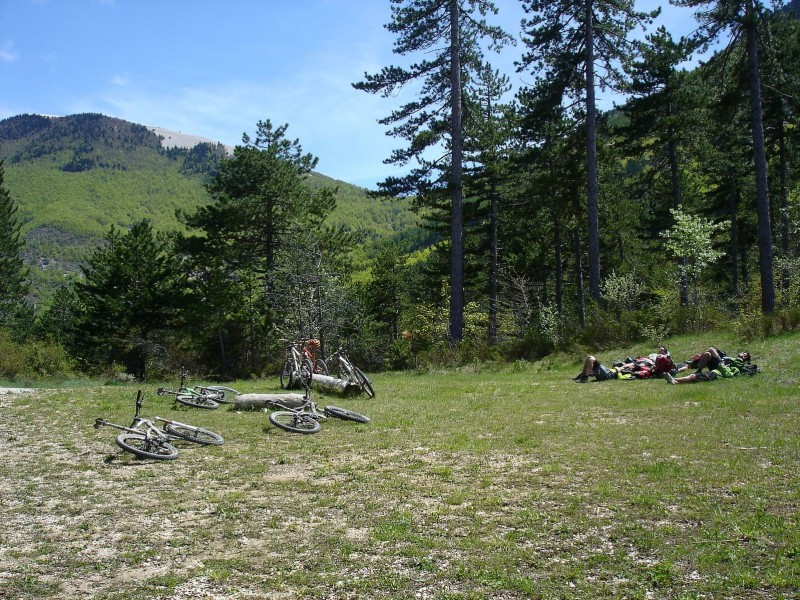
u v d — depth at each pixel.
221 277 34.56
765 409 10.06
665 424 9.46
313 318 26.97
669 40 28.28
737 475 6.63
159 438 8.66
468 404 12.55
